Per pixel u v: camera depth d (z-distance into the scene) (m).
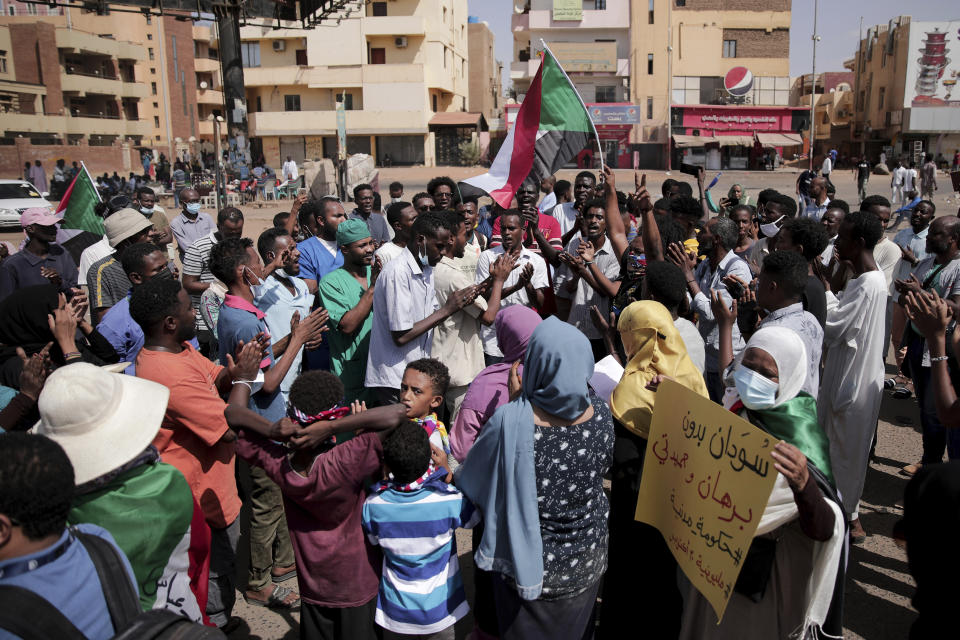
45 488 1.83
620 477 3.27
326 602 3.04
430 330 4.93
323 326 4.03
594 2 48.62
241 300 4.05
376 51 48.31
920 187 28.23
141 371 3.23
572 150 6.24
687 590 3.08
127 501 2.41
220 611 3.64
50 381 2.37
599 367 3.85
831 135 58.25
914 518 1.99
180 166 37.41
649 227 4.92
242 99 22.59
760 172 45.69
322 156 49.78
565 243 7.73
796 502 2.46
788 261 3.65
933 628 1.92
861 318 4.40
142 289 3.24
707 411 2.65
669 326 3.25
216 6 21.52
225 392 3.70
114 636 1.74
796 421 2.75
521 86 50.84
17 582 1.80
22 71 48.62
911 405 7.34
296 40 48.22
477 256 6.28
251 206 29.12
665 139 48.31
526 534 2.71
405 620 2.99
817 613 2.58
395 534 2.94
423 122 47.75
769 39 48.44
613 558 3.31
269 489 4.14
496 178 6.44
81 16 58.59
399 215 5.93
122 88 54.88
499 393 3.62
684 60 48.16
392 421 2.85
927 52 48.19
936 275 5.53
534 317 3.73
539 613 2.82
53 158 41.97
